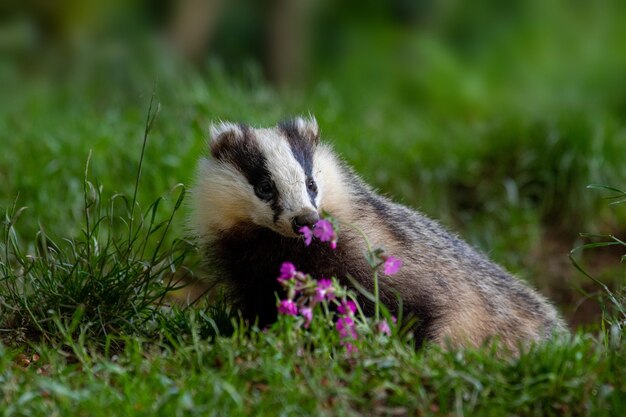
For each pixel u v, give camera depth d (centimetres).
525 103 2283
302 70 2698
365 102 1880
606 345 788
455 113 2453
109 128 1464
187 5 2611
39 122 1565
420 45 2681
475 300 964
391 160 1462
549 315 1036
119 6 2414
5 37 2188
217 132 995
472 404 687
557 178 1442
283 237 934
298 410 666
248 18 2670
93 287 923
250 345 757
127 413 661
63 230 1242
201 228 990
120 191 1302
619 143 1458
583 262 1345
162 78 2002
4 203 1267
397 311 912
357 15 2809
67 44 2173
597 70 2839
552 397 700
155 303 949
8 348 837
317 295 783
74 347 766
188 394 669
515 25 2956
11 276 936
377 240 929
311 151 955
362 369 726
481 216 1417
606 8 3075
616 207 1409
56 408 671
